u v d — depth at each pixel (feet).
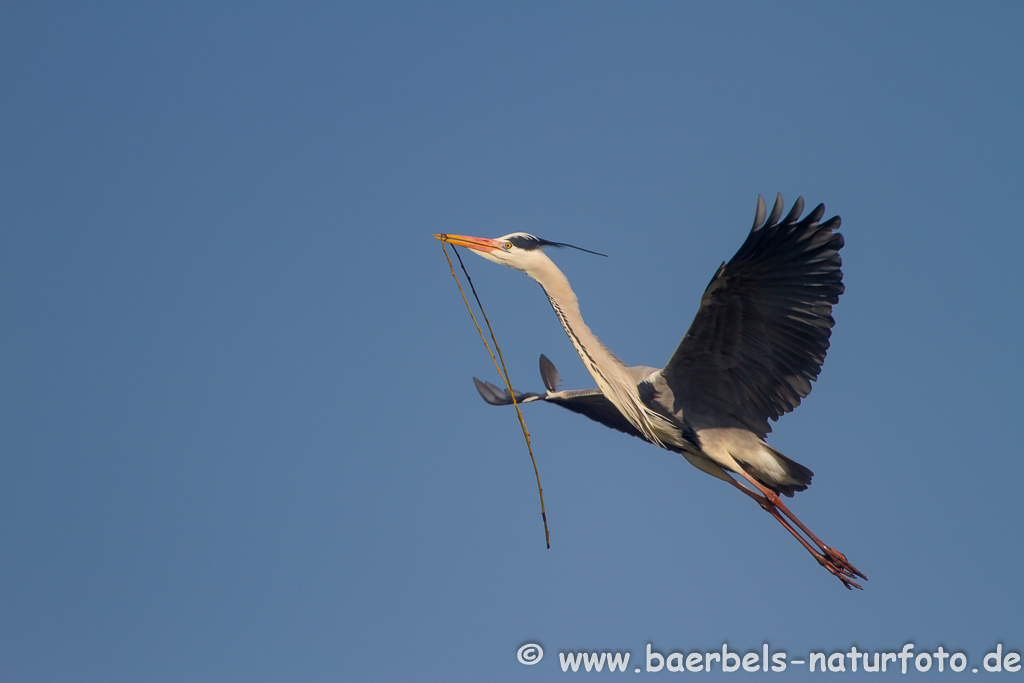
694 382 38.32
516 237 42.32
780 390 36.73
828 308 34.24
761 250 33.42
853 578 35.12
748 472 38.91
